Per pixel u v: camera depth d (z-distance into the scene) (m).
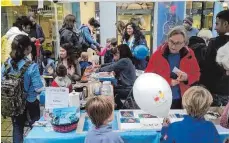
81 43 5.80
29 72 2.78
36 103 2.91
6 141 3.65
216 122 2.42
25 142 2.20
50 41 6.25
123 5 8.38
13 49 2.76
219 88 2.99
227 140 2.22
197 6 7.34
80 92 2.91
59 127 2.26
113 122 2.46
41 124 2.43
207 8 6.73
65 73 3.06
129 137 2.22
